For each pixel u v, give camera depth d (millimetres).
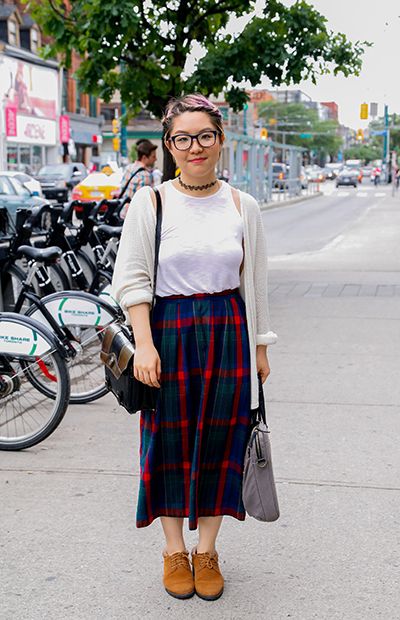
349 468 4441
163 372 3006
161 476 3129
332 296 10125
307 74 9375
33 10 8711
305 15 9000
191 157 2924
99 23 8055
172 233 2973
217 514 3162
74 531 3723
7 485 4254
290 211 34625
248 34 8922
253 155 35719
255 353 3084
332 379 6242
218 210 3012
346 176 69500
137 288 2973
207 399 3027
